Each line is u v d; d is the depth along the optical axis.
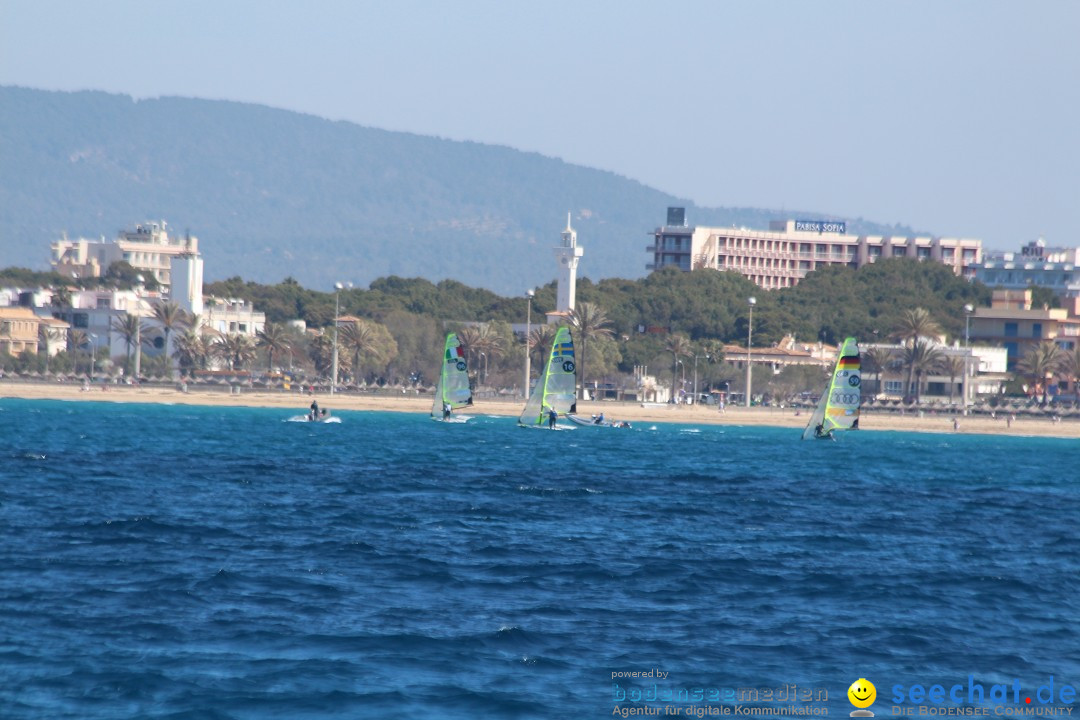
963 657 122.31
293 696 103.00
